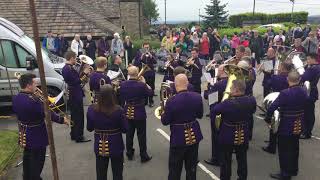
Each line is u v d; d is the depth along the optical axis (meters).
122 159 6.11
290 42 24.62
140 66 12.68
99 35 19.56
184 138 6.07
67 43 18.19
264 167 7.69
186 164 6.34
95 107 5.93
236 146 6.33
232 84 6.23
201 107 6.18
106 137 5.93
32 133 6.29
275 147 8.36
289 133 6.77
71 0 25.98
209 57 20.69
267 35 24.00
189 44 19.89
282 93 6.73
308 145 8.91
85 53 18.09
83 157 8.33
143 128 7.82
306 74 8.91
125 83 7.62
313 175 7.31
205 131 9.93
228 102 6.16
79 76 9.07
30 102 6.18
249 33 22.12
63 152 8.62
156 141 9.23
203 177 7.23
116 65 10.88
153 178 7.24
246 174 6.43
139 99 7.67
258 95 14.00
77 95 9.01
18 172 7.55
